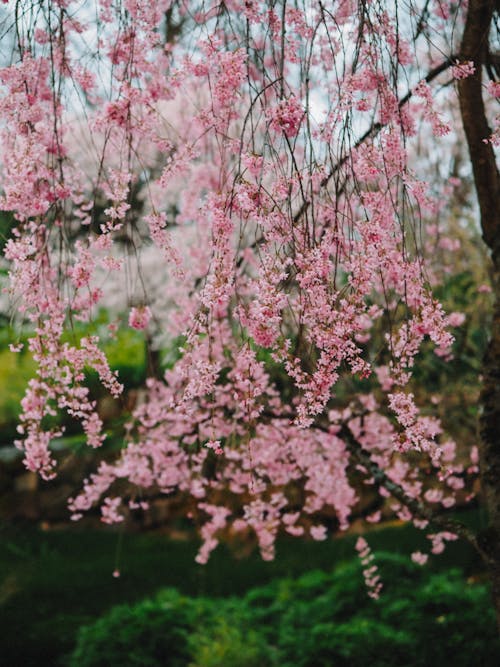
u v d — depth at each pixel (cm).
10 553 893
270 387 418
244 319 225
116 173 257
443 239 562
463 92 313
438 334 221
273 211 216
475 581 675
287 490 555
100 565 857
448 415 600
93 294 275
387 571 648
